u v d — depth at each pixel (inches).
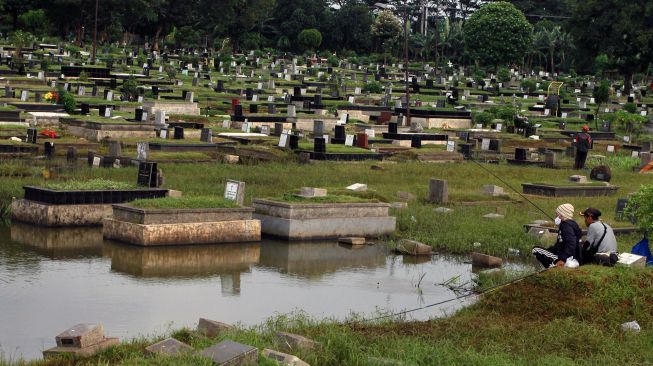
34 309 617.9
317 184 1243.8
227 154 1489.9
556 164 1704.0
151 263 780.0
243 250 864.9
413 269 821.9
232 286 716.7
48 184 999.0
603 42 3698.3
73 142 1501.0
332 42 4965.6
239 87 2829.7
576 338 557.3
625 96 3636.8
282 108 2284.7
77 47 3575.3
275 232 934.4
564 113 2795.3
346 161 1536.7
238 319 613.0
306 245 912.9
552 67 4510.3
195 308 639.8
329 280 759.1
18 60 2783.0
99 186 956.0
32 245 832.3
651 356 536.7
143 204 869.8
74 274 726.5
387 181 1344.7
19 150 1379.2
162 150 1456.7
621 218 1030.4
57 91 2081.7
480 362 497.4
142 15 4116.6
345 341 518.3
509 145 2078.0
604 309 609.6
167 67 2982.3
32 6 3870.6
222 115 2149.4
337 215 953.5
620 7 3656.5
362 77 3617.1
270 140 1648.6
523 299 627.8
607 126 2452.0
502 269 791.7
